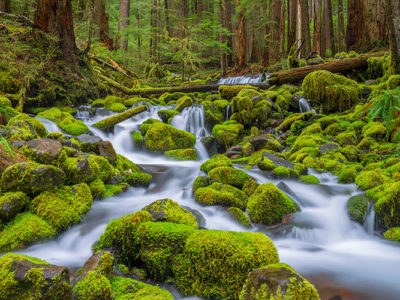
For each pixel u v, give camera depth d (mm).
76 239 4016
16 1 15266
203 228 4027
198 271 2953
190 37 19797
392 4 8836
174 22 23359
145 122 10102
